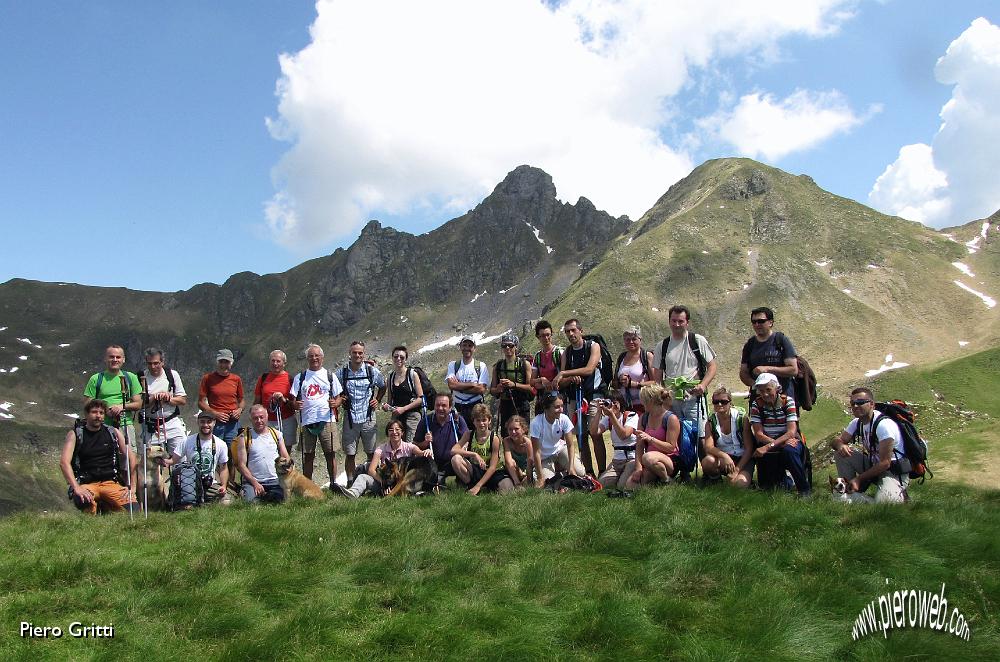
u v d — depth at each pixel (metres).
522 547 4.63
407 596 3.73
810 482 6.46
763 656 3.05
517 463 7.12
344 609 3.55
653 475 6.50
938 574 3.98
